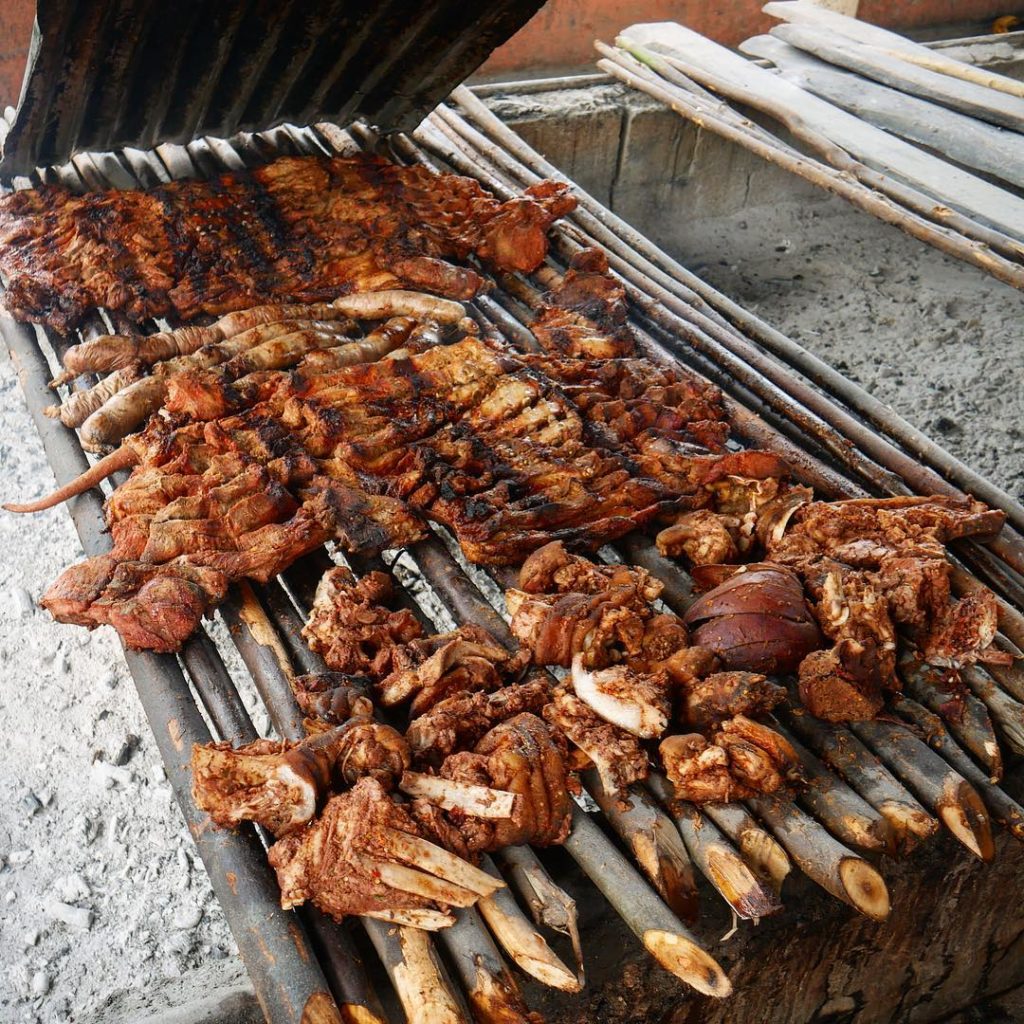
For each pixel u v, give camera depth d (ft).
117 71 4.91
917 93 7.27
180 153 5.87
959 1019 3.94
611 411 4.42
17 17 7.14
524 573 3.67
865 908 2.92
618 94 7.49
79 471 4.30
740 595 3.48
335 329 4.79
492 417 4.33
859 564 3.73
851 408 4.79
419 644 3.46
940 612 3.55
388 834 2.83
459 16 5.19
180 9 4.66
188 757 3.33
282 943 2.84
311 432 4.18
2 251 5.04
